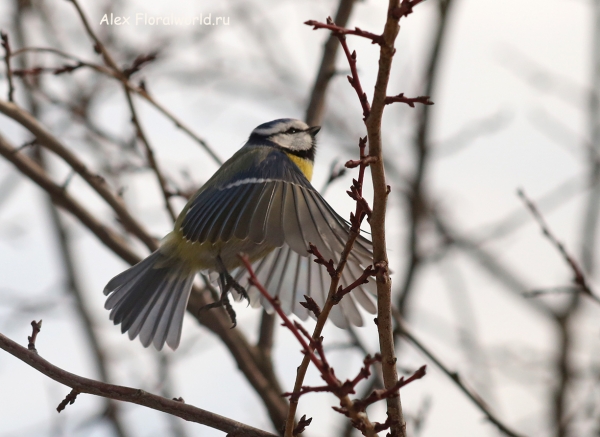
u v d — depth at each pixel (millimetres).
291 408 5910
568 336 12633
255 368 10664
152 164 10453
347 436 10547
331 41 11680
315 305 6227
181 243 9211
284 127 11242
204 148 10508
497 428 9781
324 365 5422
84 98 12789
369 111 5680
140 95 10312
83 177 10688
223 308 10633
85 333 13906
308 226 7867
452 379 10008
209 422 6625
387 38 5379
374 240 5906
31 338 6707
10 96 10305
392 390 5461
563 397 12148
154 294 9172
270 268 9383
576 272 9039
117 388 6609
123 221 10789
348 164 5680
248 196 8273
